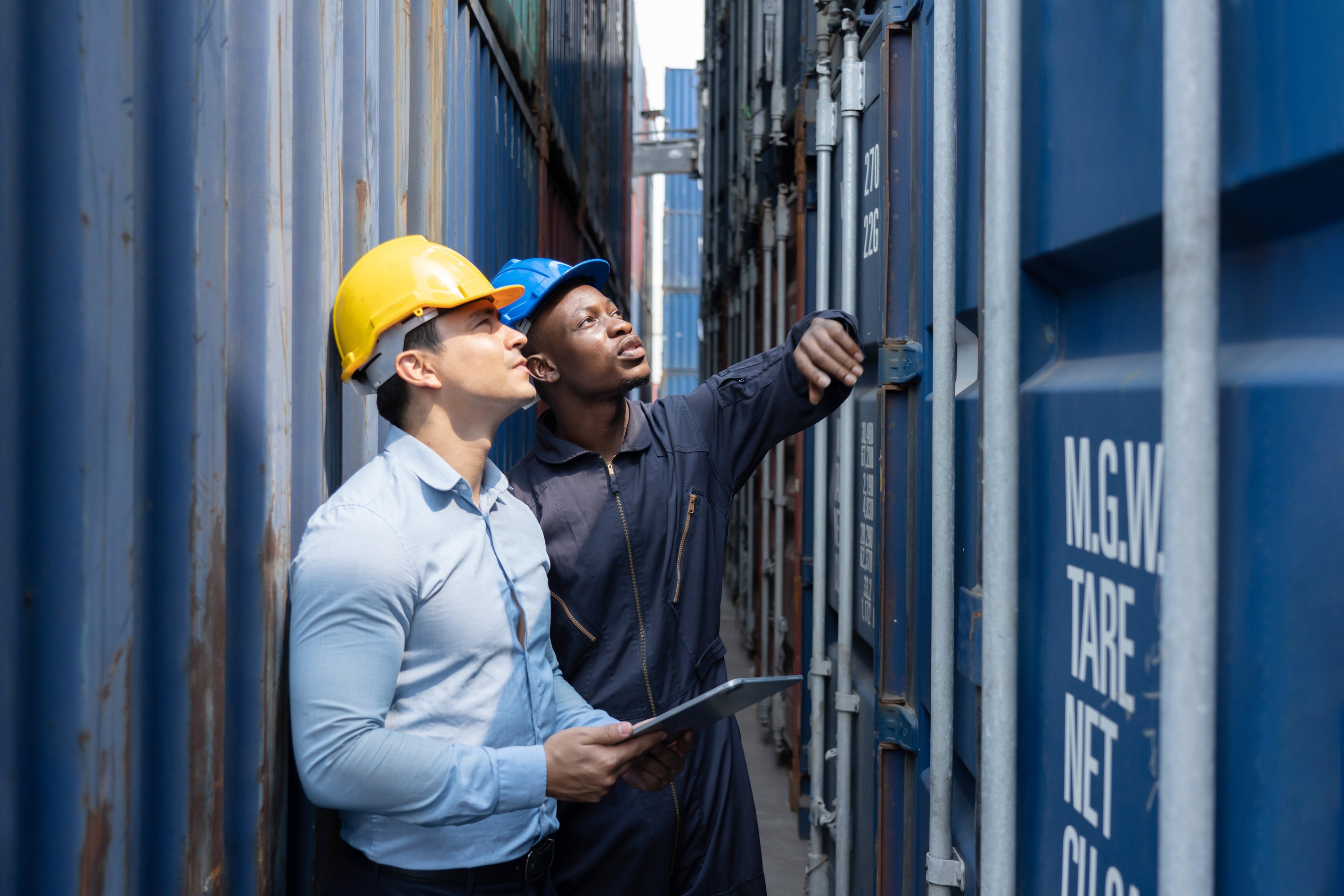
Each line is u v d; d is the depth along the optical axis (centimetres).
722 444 207
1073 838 94
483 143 296
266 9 128
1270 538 64
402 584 127
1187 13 63
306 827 149
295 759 132
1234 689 68
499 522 149
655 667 192
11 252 86
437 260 143
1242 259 72
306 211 147
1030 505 105
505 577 142
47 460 87
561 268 201
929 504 176
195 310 108
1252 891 65
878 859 187
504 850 140
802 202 370
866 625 232
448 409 142
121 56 92
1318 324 63
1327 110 59
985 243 103
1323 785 60
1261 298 70
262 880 130
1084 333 101
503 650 138
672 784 193
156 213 107
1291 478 63
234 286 128
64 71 86
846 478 253
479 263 290
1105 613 87
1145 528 80
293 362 147
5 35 85
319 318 148
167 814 108
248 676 129
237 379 128
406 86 202
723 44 805
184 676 108
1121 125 85
